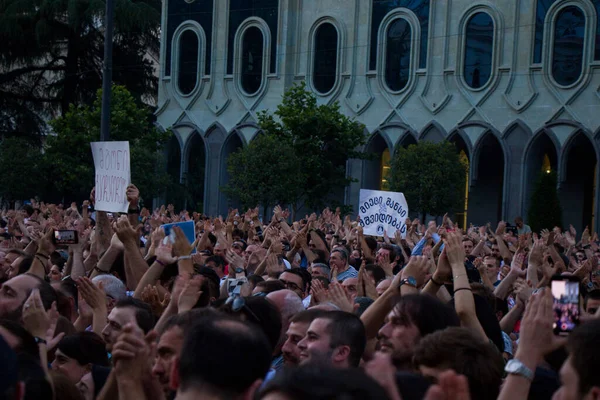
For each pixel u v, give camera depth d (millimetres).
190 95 53531
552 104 42625
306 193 42000
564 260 13172
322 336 5031
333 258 11711
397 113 46906
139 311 5906
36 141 59625
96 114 46344
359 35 48531
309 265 13359
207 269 8344
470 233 20578
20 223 16297
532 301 3986
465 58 45375
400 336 5047
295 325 5430
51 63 59531
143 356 4094
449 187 41188
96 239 11422
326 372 2346
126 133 46250
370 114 47938
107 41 25078
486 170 47750
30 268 8969
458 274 6051
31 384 4234
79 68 59875
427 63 46188
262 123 43219
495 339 6578
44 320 4910
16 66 62031
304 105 45125
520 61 43719
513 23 43844
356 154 42375
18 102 59312
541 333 3900
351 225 20234
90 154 47062
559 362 5207
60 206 30328
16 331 4684
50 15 56344
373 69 48062
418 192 40781
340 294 6605
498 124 44125
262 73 51094
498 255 14844
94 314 6453
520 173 43469
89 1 54906
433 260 8938
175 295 6113
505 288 9016
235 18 52219
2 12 57375
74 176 45875
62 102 59969
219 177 52250
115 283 7770
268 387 2363
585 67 41688
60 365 5742
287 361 5445
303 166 41969
